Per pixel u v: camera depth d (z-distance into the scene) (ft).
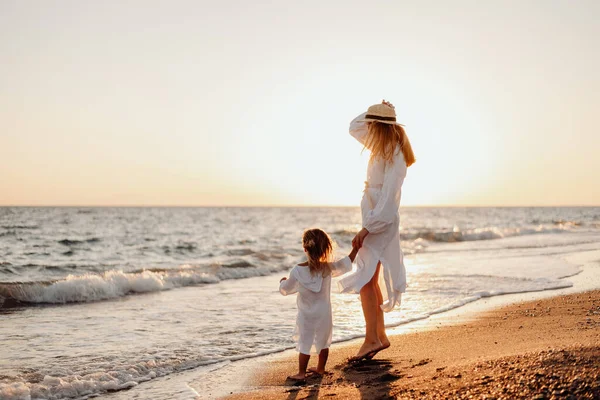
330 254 16.19
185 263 64.44
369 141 15.71
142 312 29.37
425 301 31.22
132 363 18.66
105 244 98.78
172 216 289.74
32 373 17.51
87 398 15.26
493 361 13.50
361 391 13.24
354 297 32.86
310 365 18.03
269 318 27.30
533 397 10.59
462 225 190.29
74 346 21.29
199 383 16.48
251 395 14.83
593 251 66.69
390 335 21.80
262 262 58.13
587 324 21.17
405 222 223.30
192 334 23.50
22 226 159.33
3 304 31.96
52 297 33.65
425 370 14.60
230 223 211.41
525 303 29.60
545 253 64.64
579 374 11.28
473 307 29.22
